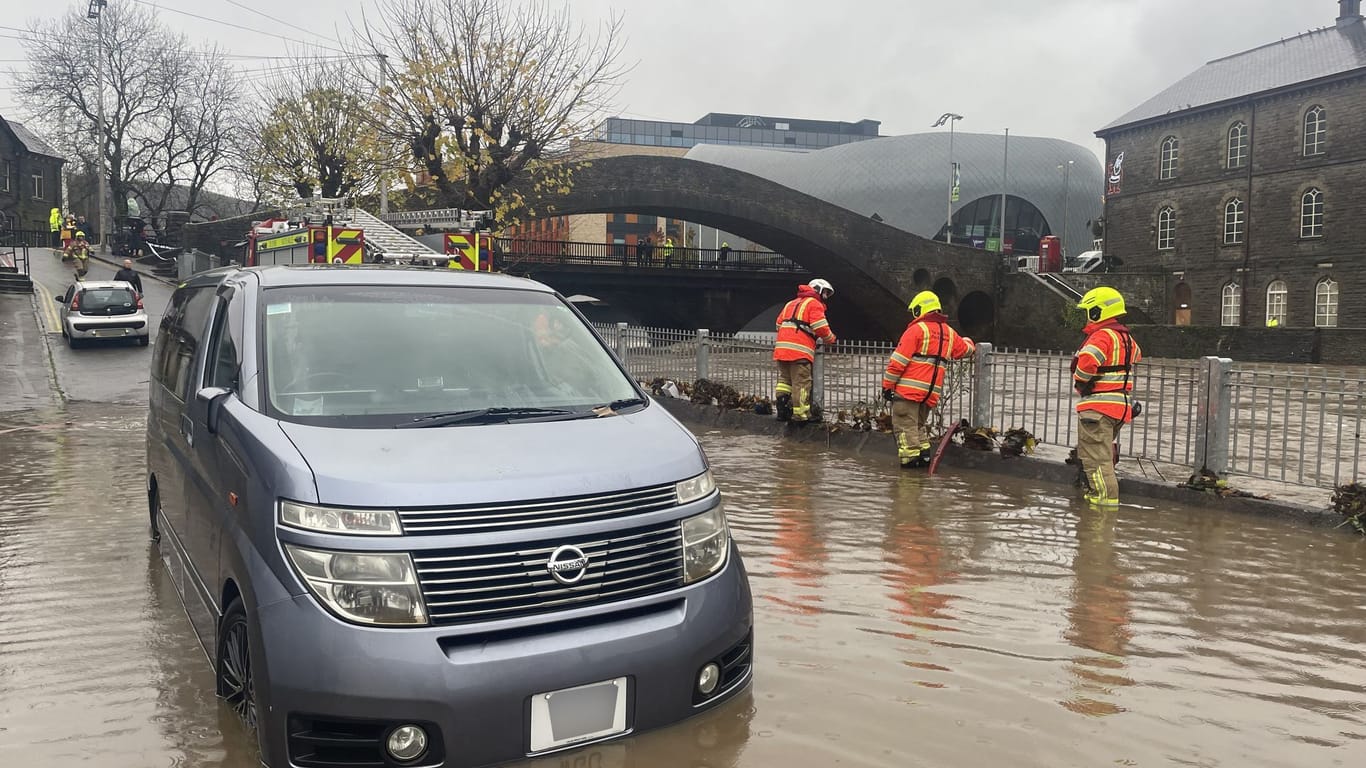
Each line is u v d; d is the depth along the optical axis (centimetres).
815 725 354
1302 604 512
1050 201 9869
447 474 307
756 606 501
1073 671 413
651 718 312
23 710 367
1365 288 4509
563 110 2430
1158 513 745
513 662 289
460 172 2431
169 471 495
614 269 5091
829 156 10344
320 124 3319
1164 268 5497
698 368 1418
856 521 709
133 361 2061
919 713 366
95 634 455
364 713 280
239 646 338
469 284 454
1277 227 4894
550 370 416
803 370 1140
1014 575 564
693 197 4112
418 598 288
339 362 384
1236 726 359
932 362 922
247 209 6328
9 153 6188
